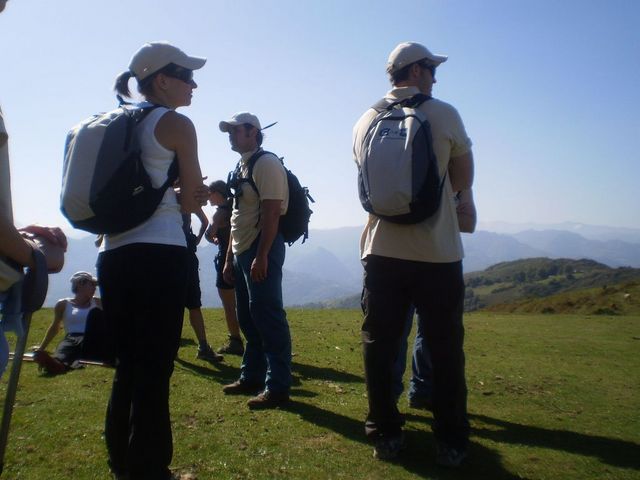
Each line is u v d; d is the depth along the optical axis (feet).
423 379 15.01
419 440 12.65
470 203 12.89
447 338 11.27
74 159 8.89
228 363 20.12
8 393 7.93
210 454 11.54
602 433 13.38
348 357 21.89
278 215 14.57
